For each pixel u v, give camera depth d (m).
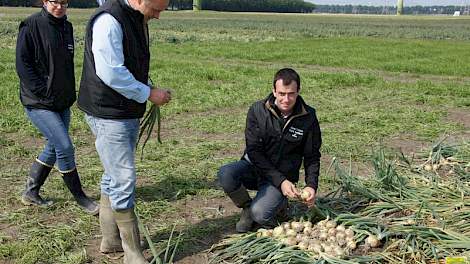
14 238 4.46
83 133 8.05
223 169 4.44
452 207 4.75
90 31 3.57
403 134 8.30
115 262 4.12
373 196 4.96
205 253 4.26
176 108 9.77
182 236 4.50
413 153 6.67
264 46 26.78
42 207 5.07
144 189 5.62
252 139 4.32
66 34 4.66
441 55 23.20
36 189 5.06
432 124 8.96
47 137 4.70
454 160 6.23
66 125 4.93
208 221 4.87
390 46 27.61
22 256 4.16
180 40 32.06
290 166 4.43
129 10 3.55
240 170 4.48
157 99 3.69
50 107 4.63
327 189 5.71
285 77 4.05
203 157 6.86
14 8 80.62
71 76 4.71
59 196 5.38
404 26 65.38
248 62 19.67
